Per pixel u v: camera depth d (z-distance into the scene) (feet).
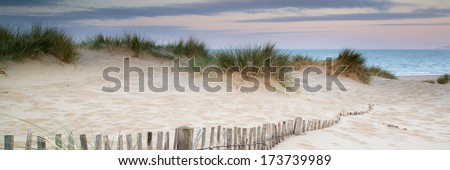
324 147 16.51
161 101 23.97
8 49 29.96
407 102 32.35
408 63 153.99
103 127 17.98
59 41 32.94
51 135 16.34
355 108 28.19
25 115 19.42
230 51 32.63
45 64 30.81
